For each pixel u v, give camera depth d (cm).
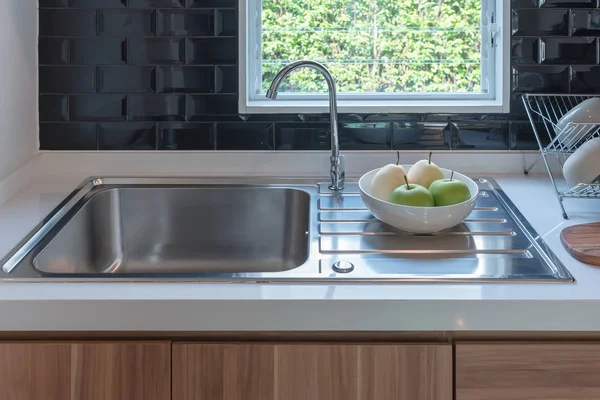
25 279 102
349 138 175
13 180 153
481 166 174
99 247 155
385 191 131
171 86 174
